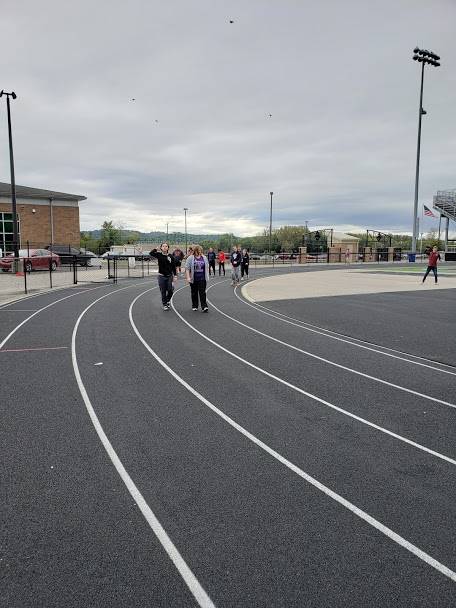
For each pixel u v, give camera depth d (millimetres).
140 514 3336
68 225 46594
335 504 3479
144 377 6785
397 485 3766
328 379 6766
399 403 5750
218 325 11227
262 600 2525
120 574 2723
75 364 7477
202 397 5922
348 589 2607
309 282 24266
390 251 59438
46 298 16500
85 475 3900
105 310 13578
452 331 10547
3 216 42531
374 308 14242
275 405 5645
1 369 7164
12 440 4594
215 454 4309
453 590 2605
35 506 3432
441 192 51594
